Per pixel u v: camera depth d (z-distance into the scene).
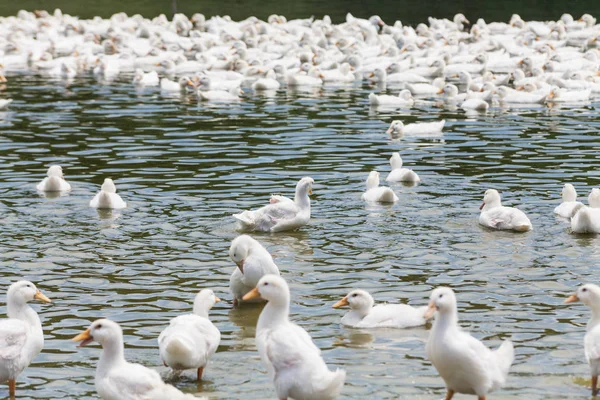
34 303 14.30
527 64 43.28
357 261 16.44
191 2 71.69
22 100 35.16
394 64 43.22
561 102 35.19
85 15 66.06
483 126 29.77
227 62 45.00
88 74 43.97
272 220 18.30
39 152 25.78
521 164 24.09
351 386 11.39
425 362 12.16
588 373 11.74
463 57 46.72
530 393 11.18
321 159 24.91
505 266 16.08
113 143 27.00
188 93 37.47
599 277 15.45
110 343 10.39
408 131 28.72
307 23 59.00
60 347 12.71
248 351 12.66
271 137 27.92
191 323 11.57
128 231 18.30
